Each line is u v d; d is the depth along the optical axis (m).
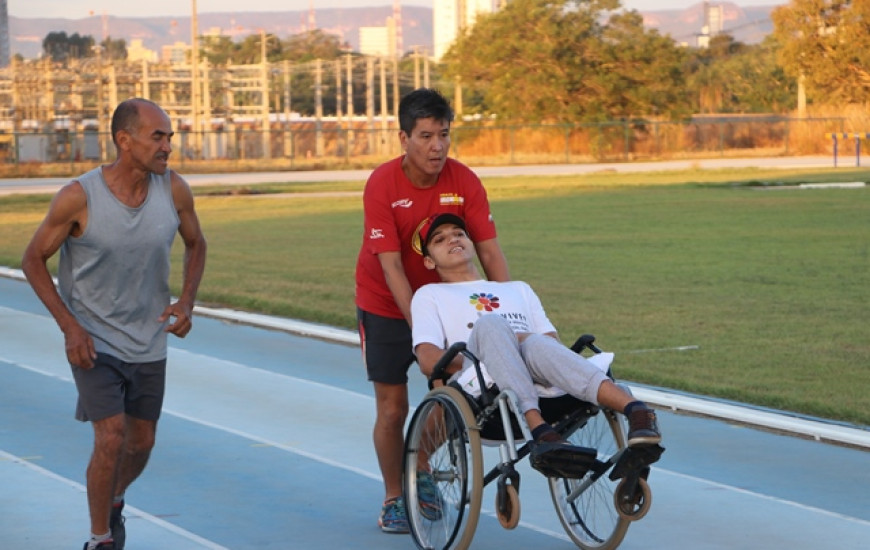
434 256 6.79
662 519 7.09
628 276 19.72
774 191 41.22
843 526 6.93
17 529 6.94
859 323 14.80
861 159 64.75
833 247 23.95
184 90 102.12
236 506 7.41
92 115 103.31
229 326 15.46
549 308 16.17
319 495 7.67
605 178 52.03
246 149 99.44
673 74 78.62
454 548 6.12
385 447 7.03
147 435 6.58
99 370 6.23
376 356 7.10
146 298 6.39
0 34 119.88
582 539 6.61
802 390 10.76
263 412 10.20
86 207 6.17
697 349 13.03
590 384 6.00
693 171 56.00
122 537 6.56
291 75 152.88
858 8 76.06
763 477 8.03
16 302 17.98
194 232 6.65
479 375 6.20
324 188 48.62
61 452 8.81
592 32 79.25
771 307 16.20
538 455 5.88
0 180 60.62
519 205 36.72
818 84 78.00
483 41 82.19
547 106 78.31
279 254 24.30
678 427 9.59
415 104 6.78
